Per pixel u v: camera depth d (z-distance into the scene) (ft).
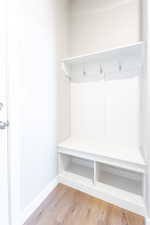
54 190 5.32
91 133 6.60
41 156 4.72
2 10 3.18
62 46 6.09
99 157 4.84
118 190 4.79
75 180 5.43
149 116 3.88
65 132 6.55
